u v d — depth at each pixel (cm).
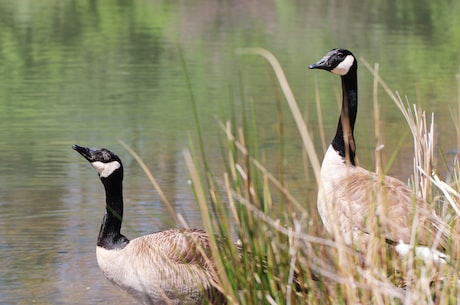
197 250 979
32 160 1720
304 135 658
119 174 1087
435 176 912
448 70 2816
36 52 3138
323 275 742
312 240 729
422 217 922
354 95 1172
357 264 748
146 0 4875
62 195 1488
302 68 2838
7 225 1335
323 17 4322
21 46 3262
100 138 1898
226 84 2553
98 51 3184
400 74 2742
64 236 1292
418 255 785
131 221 1346
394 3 4950
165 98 2344
